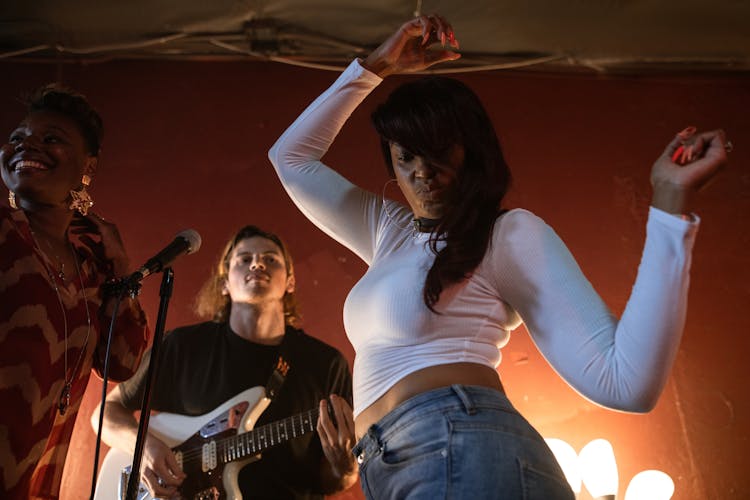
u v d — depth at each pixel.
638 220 3.99
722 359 3.73
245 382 3.20
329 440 2.82
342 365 3.33
